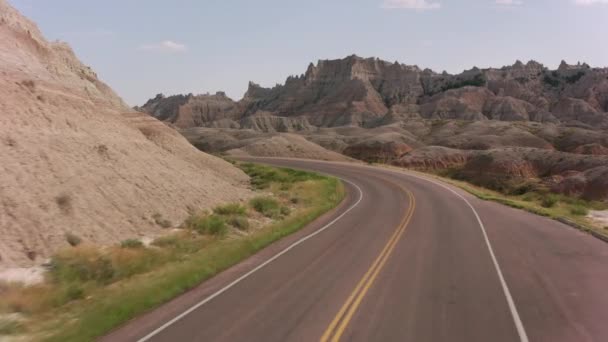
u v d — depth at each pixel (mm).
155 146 34625
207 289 12938
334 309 10766
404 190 42969
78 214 19406
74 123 26594
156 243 19172
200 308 11203
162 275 14414
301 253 17516
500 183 81812
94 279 14242
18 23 36281
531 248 18016
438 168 102438
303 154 101188
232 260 16328
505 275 13859
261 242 19484
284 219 27438
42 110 25141
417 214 28047
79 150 24391
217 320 10289
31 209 17656
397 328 9555
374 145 128875
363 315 10344
